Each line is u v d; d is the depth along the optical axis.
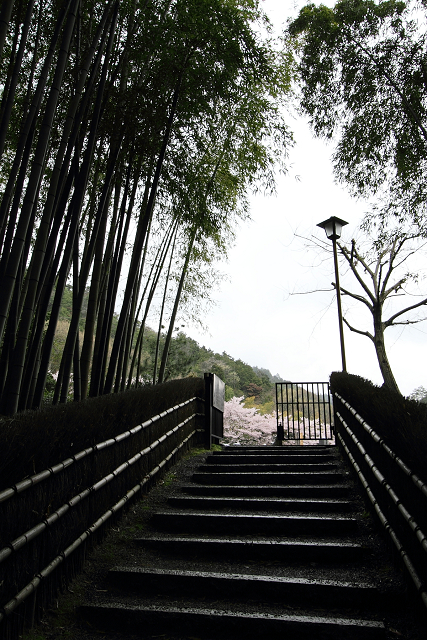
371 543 2.41
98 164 3.73
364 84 5.42
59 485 1.99
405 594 1.85
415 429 1.74
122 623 1.81
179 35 3.63
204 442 5.52
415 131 5.29
